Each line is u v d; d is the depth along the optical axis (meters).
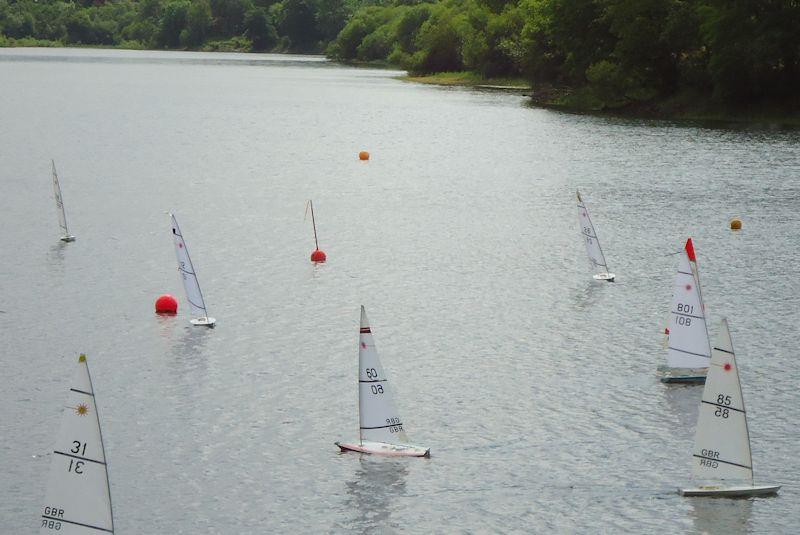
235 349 52.12
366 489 37.41
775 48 157.62
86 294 61.78
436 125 161.50
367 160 120.94
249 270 67.88
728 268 68.75
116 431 42.19
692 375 48.12
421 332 55.19
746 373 48.91
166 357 50.88
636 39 181.12
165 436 41.72
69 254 71.56
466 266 69.38
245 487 37.50
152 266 68.56
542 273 67.69
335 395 46.09
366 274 67.06
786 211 88.38
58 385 47.03
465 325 56.41
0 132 142.25
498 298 61.72
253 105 196.12
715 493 36.91
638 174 109.75
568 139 142.50
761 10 162.88
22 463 39.03
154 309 58.88
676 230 80.81
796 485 37.56
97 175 106.06
